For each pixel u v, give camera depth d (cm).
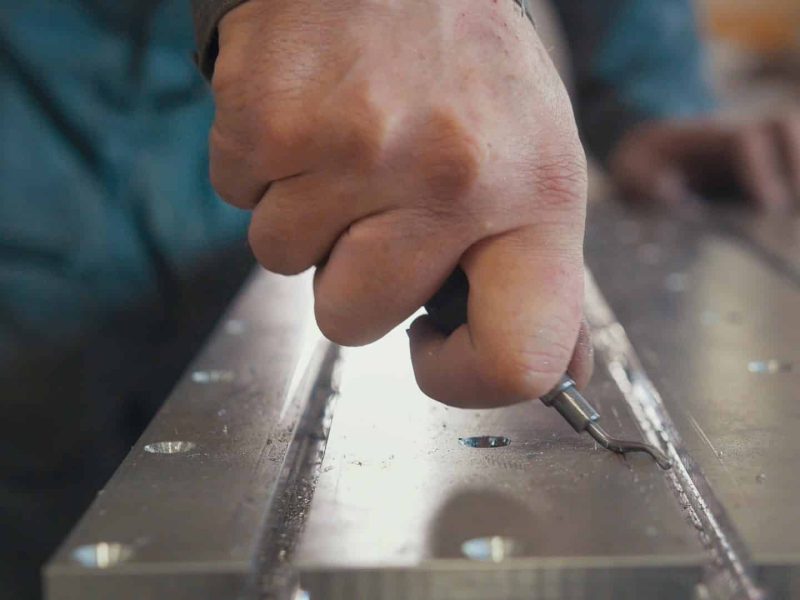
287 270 56
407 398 69
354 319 54
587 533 47
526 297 52
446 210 51
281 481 56
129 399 142
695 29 199
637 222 162
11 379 131
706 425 63
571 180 53
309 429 66
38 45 126
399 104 50
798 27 345
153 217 135
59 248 130
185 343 143
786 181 176
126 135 132
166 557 45
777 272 117
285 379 74
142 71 131
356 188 51
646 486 53
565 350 52
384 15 51
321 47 51
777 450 58
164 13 129
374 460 58
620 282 114
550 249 53
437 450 59
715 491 52
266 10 52
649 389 72
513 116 52
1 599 133
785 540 47
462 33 52
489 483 54
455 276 55
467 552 45
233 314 95
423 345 57
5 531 134
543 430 62
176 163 136
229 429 63
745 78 351
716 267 121
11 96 126
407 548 46
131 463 57
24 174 128
